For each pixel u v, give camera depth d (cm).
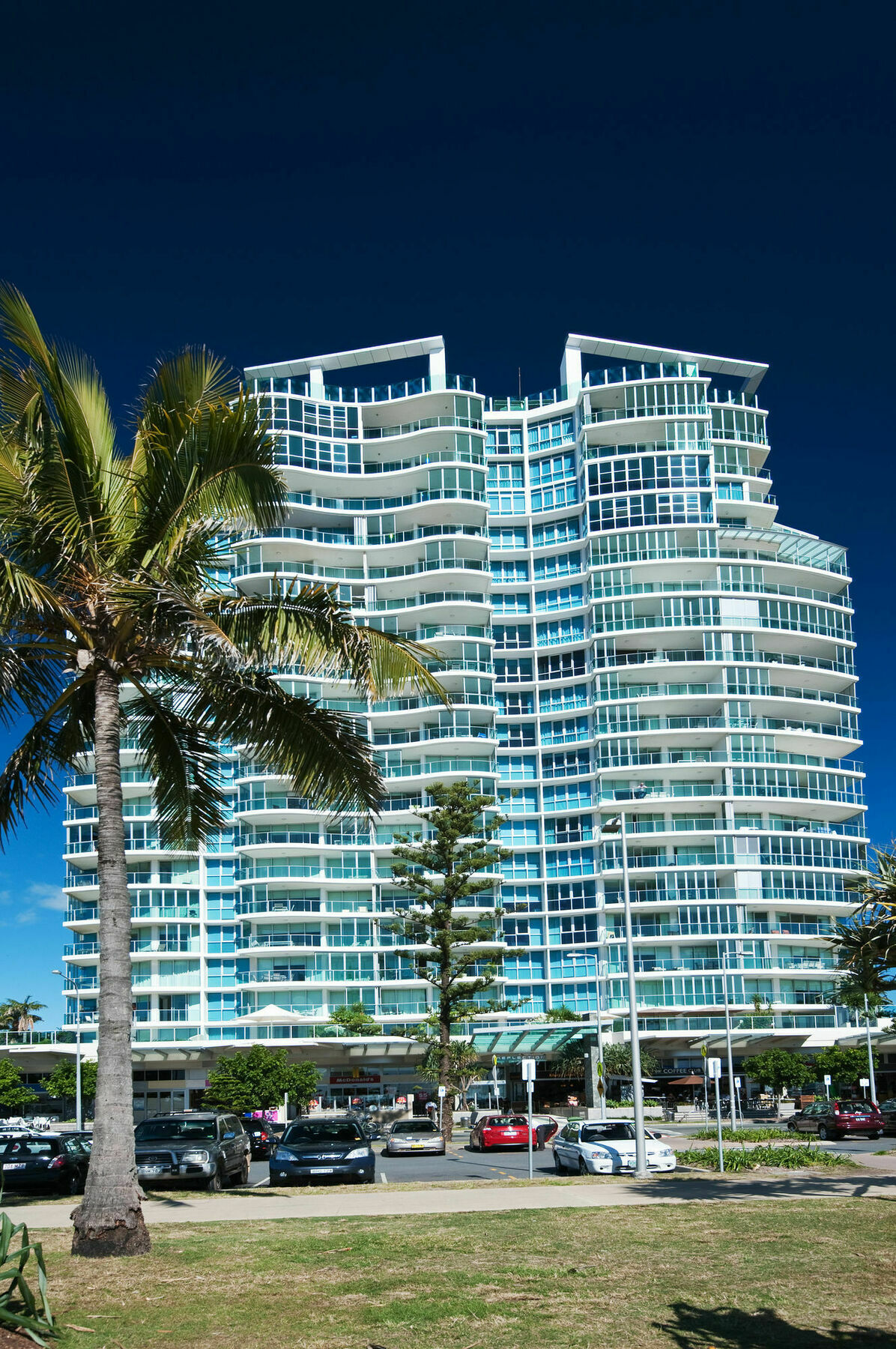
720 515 9312
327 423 9325
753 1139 4141
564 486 9569
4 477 1579
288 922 8288
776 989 8250
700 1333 973
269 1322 1023
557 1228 1577
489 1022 8119
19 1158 2527
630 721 8706
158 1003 8388
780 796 8638
